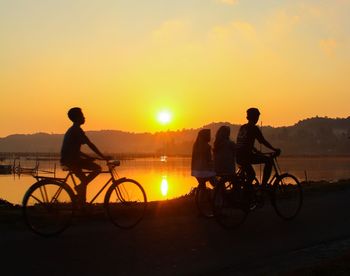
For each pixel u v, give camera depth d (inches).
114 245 324.2
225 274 270.8
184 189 2610.7
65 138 359.3
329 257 302.2
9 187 3161.9
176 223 405.4
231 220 385.7
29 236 345.4
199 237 354.9
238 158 408.5
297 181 440.1
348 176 3865.7
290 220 425.4
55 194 350.3
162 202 488.1
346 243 340.8
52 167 5969.5
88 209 362.3
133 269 273.4
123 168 7057.1
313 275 257.8
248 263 291.7
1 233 353.4
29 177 4439.0
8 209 453.4
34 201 342.3
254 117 410.9
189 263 288.2
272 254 311.6
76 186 359.9
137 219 388.2
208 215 432.8
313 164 7514.8
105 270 269.7
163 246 325.4
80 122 364.2
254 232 375.6
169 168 7175.2
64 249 311.1
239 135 413.7
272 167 418.9
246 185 393.7
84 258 291.4
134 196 388.8
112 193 374.0
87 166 362.6
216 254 309.0
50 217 346.6
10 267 270.5
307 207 497.0
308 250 323.0
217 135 450.9
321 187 633.6
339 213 461.1
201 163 431.8
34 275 257.0
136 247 320.8
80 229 370.3
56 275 258.2
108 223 393.7
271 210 477.4
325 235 365.1
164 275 264.8
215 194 380.2
